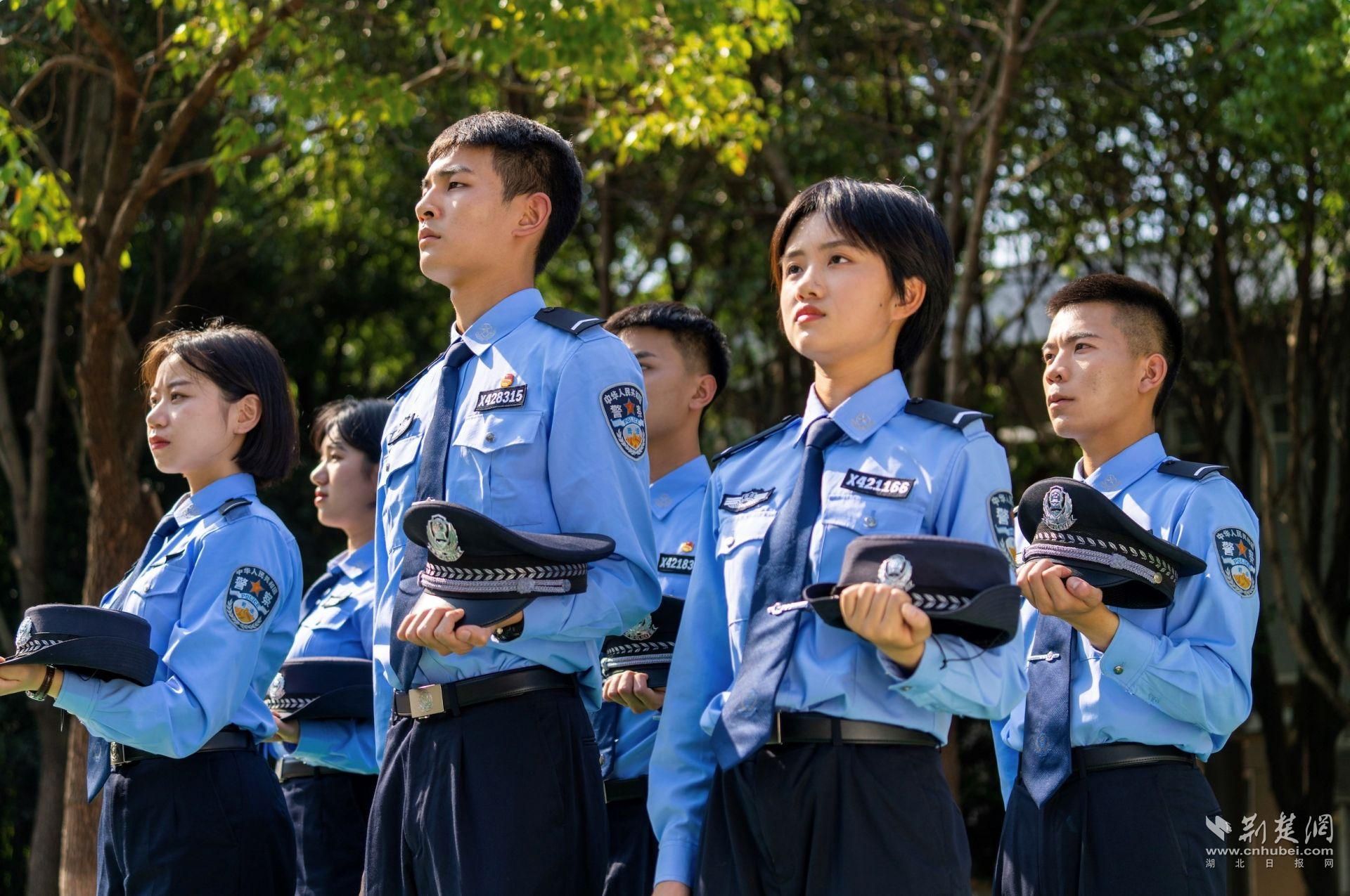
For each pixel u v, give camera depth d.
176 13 8.97
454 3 7.40
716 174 11.64
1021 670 2.49
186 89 10.22
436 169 3.06
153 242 11.53
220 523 3.59
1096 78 10.16
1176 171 10.99
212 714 3.37
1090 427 3.57
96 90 8.81
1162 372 3.57
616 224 12.11
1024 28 10.18
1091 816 3.27
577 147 10.66
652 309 4.20
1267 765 11.99
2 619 9.95
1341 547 11.41
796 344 2.62
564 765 2.79
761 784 2.42
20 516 9.88
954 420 2.53
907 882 2.34
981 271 11.26
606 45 7.59
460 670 2.79
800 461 2.66
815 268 2.60
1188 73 9.65
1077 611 2.89
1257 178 10.76
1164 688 3.12
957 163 9.24
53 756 9.22
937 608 2.23
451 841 2.72
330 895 4.41
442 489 2.87
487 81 8.84
